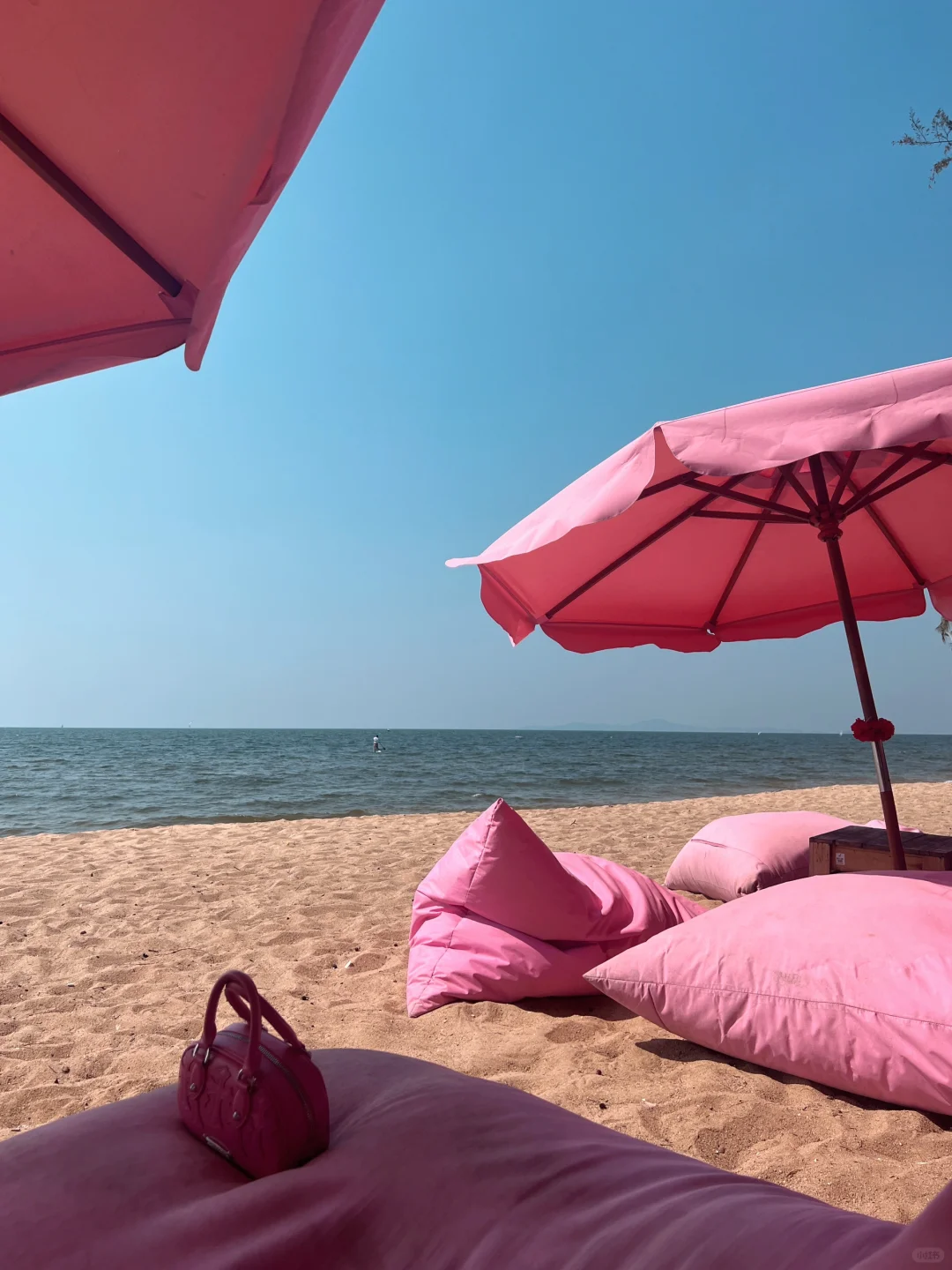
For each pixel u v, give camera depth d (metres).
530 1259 0.88
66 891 5.72
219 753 42.19
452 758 38.75
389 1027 3.14
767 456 2.01
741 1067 2.63
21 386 1.54
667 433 2.17
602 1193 1.00
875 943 2.42
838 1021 2.35
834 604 4.57
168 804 15.98
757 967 2.54
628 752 51.34
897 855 3.13
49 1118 2.52
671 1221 0.91
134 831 9.09
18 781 22.36
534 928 3.33
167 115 1.22
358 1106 1.27
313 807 15.55
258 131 1.24
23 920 4.96
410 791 19.33
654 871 6.42
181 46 1.14
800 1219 0.89
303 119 1.16
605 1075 2.65
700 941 2.68
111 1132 1.20
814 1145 2.14
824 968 2.44
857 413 2.00
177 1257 0.92
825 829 4.81
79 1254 0.93
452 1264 0.91
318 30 1.05
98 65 1.17
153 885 5.91
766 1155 2.11
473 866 3.40
